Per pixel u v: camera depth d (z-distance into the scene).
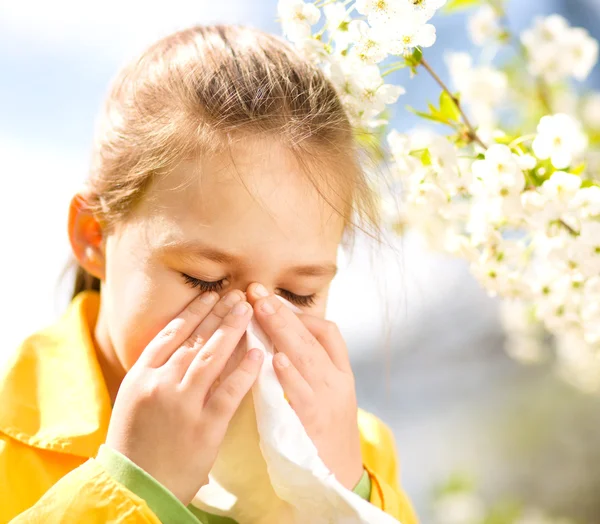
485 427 3.33
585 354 2.18
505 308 2.35
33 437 1.51
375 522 1.42
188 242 1.46
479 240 1.53
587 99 1.76
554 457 3.21
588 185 1.50
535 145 1.49
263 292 1.48
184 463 1.44
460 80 1.67
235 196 1.46
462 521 2.68
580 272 1.49
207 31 1.60
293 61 1.54
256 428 1.48
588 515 3.11
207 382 1.45
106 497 1.42
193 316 1.47
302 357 1.49
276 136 1.48
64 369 1.55
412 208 1.55
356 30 1.47
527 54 1.71
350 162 1.52
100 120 1.61
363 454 1.66
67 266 1.68
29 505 1.49
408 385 3.46
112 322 1.52
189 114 1.50
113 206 1.53
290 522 1.48
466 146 1.55
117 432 1.45
